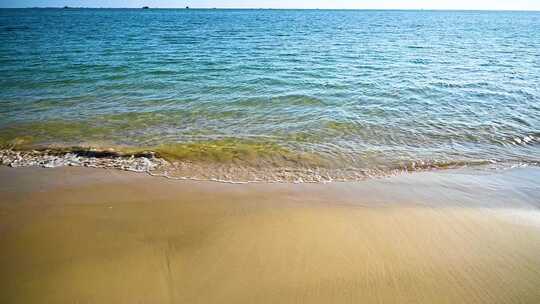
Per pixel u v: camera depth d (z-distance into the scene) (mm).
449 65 18750
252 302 3131
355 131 8492
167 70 16688
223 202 5043
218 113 9875
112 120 9148
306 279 3406
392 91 12594
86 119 9188
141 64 18328
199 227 4320
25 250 3824
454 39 35812
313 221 4477
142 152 7066
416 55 22969
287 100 11289
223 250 3846
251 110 10195
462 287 3344
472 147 7633
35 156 6871
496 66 18375
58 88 12758
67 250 3834
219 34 40750
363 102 11102
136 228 4285
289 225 4375
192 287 3303
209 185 5715
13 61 18547
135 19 84750
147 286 3316
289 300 3158
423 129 8672
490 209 4926
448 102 11172
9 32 38562
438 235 4195
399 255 3789
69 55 21156
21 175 5988
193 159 6840
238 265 3600
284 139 7930
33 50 23219
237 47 27203
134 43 29188
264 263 3633
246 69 17219
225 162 6730
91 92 12219
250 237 4098
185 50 24906
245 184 5793
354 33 44031
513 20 101000
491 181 5980
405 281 3402
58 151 7125
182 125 8867
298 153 7180
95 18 88375
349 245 3955
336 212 4738
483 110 10328
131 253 3787
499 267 3623
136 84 13570
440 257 3768
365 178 6129
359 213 4715
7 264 3598
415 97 11766
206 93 12195
